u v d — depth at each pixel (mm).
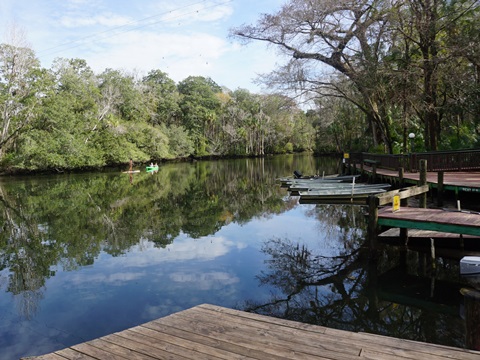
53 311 5332
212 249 8445
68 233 10438
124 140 39625
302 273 6633
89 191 20141
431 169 14594
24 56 30734
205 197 17312
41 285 6406
